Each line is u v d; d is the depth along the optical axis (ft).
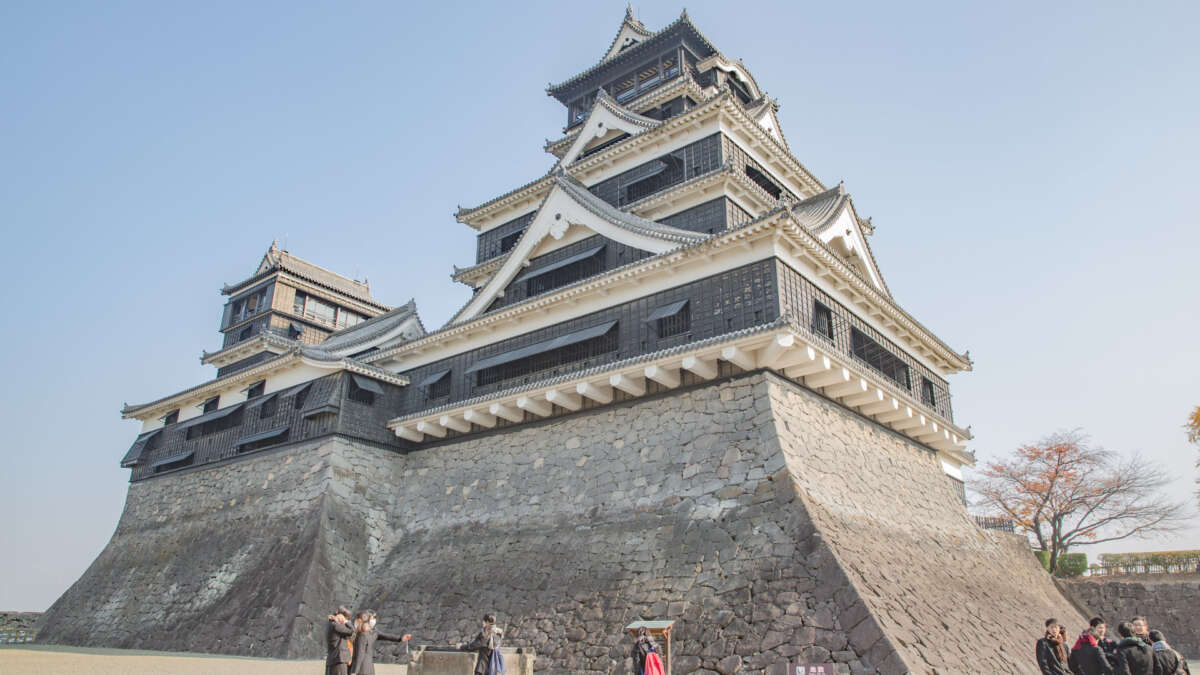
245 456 107.96
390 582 84.23
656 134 101.45
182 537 110.32
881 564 60.85
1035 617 78.38
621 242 88.28
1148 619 105.50
